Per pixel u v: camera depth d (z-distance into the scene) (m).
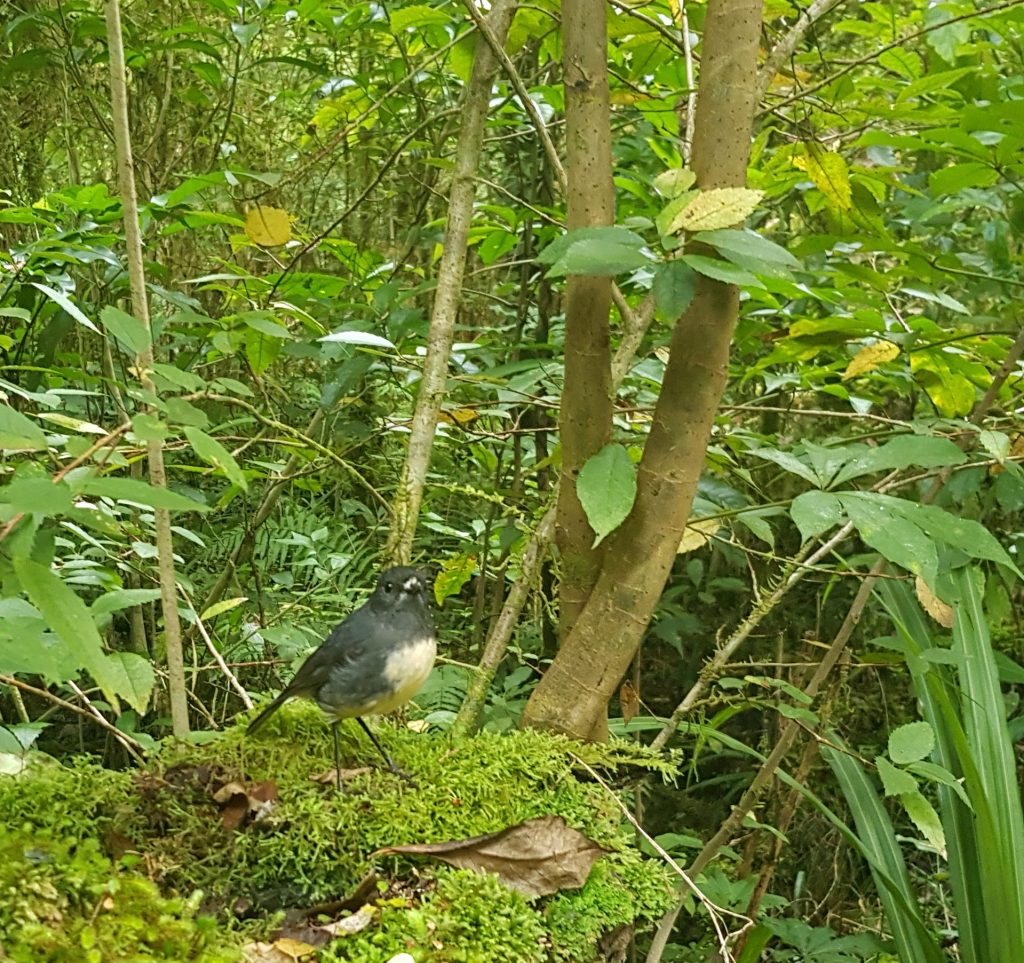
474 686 2.28
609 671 2.09
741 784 4.02
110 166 4.31
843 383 3.52
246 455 3.89
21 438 1.17
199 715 3.34
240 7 3.39
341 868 1.77
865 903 4.05
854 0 3.88
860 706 4.27
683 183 1.77
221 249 4.20
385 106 3.57
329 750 2.08
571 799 1.97
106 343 2.97
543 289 3.46
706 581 4.46
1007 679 2.68
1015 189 3.07
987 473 3.00
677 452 2.00
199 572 3.62
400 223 4.78
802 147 2.85
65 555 2.87
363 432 3.30
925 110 2.96
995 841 2.19
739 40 1.88
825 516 1.77
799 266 1.94
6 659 1.51
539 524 2.37
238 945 1.52
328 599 3.53
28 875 1.40
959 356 2.70
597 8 1.97
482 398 3.40
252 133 4.39
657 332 3.33
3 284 2.95
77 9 3.37
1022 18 2.80
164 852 1.77
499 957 1.59
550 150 2.30
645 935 3.32
